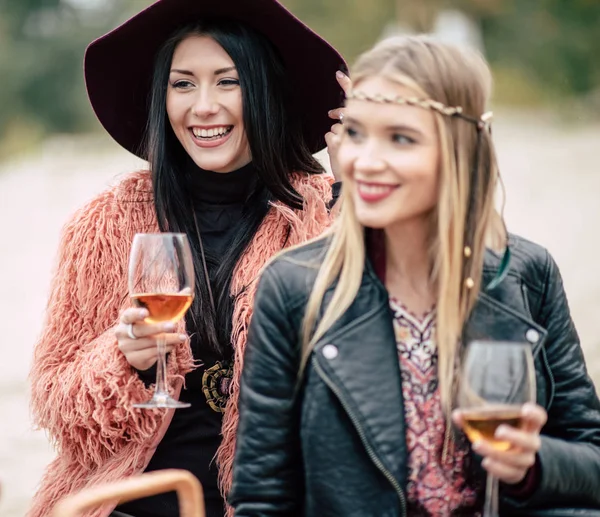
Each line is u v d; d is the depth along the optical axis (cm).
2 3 4556
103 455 340
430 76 257
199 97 354
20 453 699
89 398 331
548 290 278
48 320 352
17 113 4356
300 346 269
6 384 884
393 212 261
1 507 600
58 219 2025
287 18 361
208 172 362
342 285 267
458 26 4138
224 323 347
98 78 381
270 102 362
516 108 3984
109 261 352
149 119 366
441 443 263
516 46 4234
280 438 269
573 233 1536
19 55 4397
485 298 269
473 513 266
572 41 4172
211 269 358
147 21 365
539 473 257
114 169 2642
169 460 343
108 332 343
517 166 2392
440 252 264
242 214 362
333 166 373
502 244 273
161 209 358
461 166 262
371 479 260
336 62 375
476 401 238
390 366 263
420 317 271
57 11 4638
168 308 310
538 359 271
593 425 274
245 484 269
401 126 257
